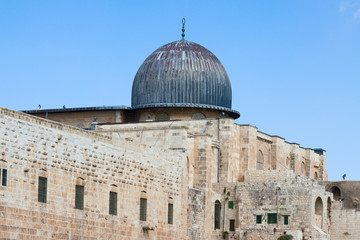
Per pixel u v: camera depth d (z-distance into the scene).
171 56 106.88
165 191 75.69
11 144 56.53
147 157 73.06
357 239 93.75
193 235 85.19
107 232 66.31
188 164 90.19
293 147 111.56
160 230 74.31
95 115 104.75
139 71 108.88
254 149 102.00
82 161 63.94
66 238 61.44
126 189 69.38
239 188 93.50
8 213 55.81
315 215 91.31
